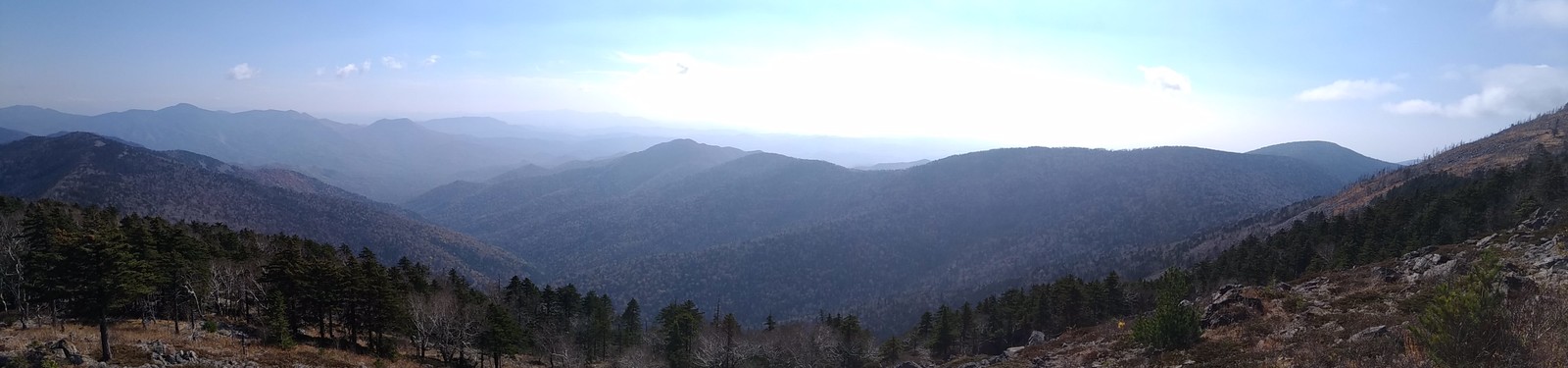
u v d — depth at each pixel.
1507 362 14.93
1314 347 23.28
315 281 47.50
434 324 53.78
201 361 33.88
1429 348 16.45
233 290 55.19
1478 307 15.59
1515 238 35.31
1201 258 161.12
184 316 49.06
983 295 195.50
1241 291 35.16
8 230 51.06
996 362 41.44
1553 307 16.56
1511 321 15.80
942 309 77.75
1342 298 30.75
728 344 70.12
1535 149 155.00
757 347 73.38
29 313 40.28
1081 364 32.69
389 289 50.22
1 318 39.25
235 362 35.38
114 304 30.38
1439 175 141.12
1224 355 26.48
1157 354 29.73
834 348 76.12
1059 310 74.75
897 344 78.62
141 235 43.25
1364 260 63.84
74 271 29.38
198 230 83.38
